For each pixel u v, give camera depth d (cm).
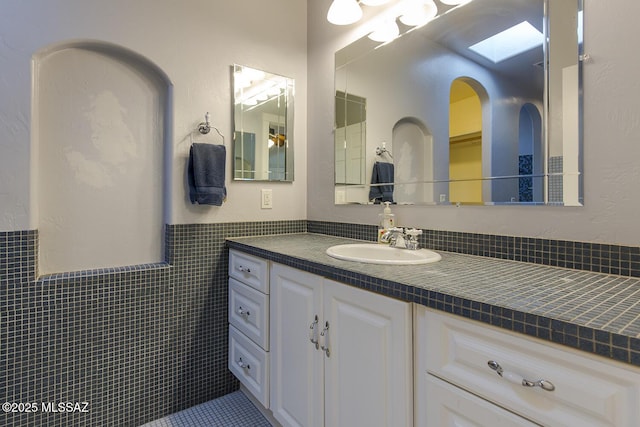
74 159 149
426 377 85
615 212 98
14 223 131
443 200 143
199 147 167
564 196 108
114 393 154
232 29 186
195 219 174
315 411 121
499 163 125
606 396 57
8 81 130
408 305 89
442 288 83
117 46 154
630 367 55
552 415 63
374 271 103
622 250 97
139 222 166
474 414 75
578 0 105
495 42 127
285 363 138
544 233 113
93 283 148
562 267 108
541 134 113
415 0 154
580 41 104
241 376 169
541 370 65
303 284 127
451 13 142
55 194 145
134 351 158
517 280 92
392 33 164
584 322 60
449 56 142
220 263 182
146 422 161
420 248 146
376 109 171
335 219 193
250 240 178
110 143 157
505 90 124
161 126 170
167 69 166
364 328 101
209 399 180
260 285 154
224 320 184
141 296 159
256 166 193
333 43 195
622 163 97
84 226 152
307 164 212
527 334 66
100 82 155
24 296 134
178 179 169
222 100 182
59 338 141
